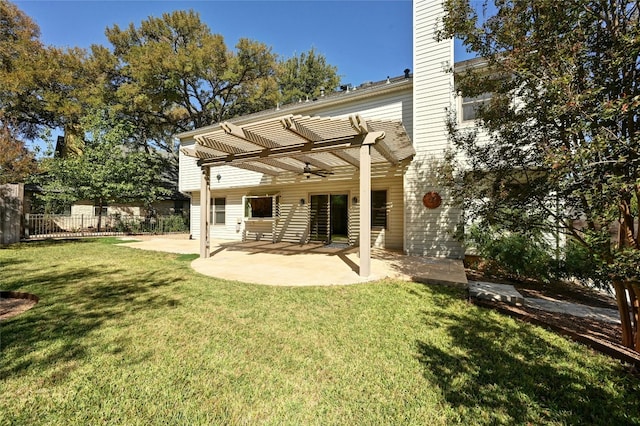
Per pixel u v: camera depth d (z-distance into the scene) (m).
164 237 14.99
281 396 2.04
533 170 3.26
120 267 6.48
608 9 2.48
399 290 4.63
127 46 20.44
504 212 3.47
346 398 2.03
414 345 2.83
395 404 1.98
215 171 13.34
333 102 9.84
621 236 2.63
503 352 2.73
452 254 7.43
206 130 13.04
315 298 4.22
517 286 5.60
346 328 3.20
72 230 17.08
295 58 29.02
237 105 22.67
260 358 2.54
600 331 3.33
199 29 20.75
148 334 2.98
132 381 2.17
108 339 2.85
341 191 10.77
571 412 1.95
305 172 9.04
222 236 13.62
